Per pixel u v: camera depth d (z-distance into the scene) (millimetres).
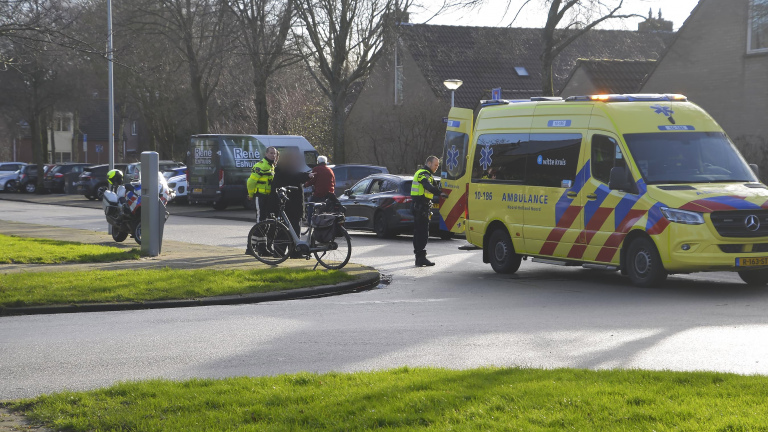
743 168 15555
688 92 35281
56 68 58406
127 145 112188
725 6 33562
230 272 15875
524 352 9383
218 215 38469
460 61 53188
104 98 71875
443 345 9844
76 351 9680
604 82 41875
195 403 6797
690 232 14016
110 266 17297
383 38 42844
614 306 12938
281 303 13672
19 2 21078
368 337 10422
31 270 16406
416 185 18938
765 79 32250
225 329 11102
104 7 41781
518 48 35719
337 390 7172
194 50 50562
